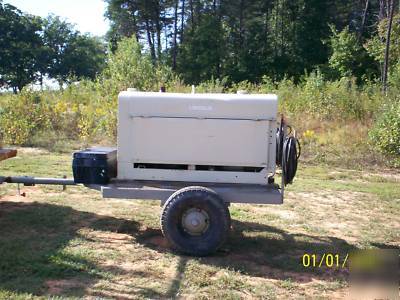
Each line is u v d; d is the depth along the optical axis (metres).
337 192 10.90
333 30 42.34
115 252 6.14
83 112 17.28
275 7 57.09
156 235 6.97
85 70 73.38
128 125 6.46
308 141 16.47
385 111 15.93
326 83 22.78
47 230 6.89
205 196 6.04
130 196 6.30
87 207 8.24
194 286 5.26
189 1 60.16
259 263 6.13
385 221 8.66
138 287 5.15
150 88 19.50
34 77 63.47
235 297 5.04
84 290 4.98
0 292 4.77
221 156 6.42
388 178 13.12
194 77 53.38
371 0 55.78
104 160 6.55
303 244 6.97
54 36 71.44
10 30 59.44
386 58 29.67
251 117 6.37
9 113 15.86
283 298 5.16
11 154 7.79
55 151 14.26
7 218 7.36
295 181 11.81
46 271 5.36
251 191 6.28
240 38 58.03
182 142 6.43
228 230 6.12
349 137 16.56
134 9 59.91
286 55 55.12
